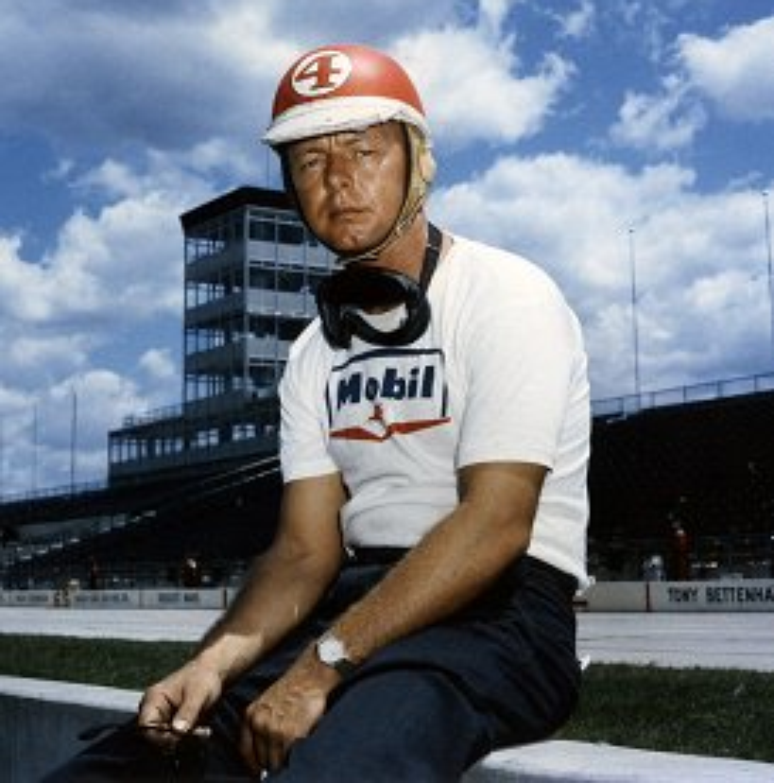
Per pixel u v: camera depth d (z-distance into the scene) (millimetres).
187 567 38875
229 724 2219
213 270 78812
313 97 2246
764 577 31969
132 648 9234
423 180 2320
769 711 4426
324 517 2418
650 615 21969
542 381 2100
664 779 1946
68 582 46938
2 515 78750
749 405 41844
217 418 72250
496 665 2006
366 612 1992
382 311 2281
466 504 2053
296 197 2320
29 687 4133
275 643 2355
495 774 2164
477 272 2229
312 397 2424
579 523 2262
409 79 2324
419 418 2225
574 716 4715
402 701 1871
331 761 1793
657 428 43281
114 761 2146
